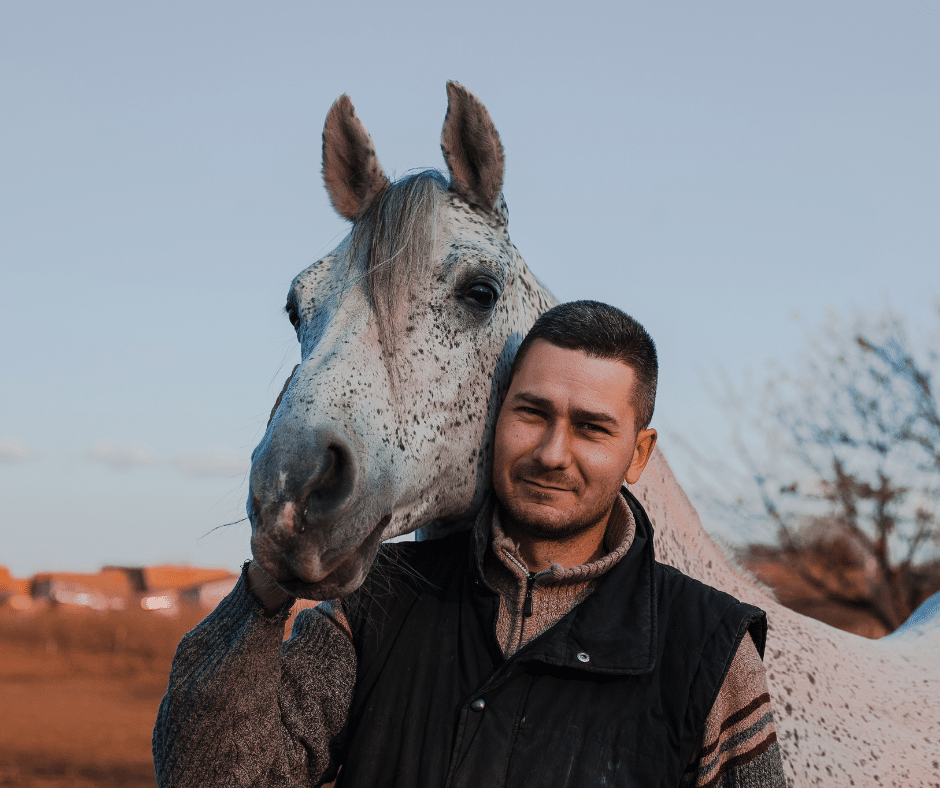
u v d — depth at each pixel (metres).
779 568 8.04
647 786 1.09
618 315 1.29
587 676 1.15
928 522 7.61
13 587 26.94
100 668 15.06
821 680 1.85
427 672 1.21
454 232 1.47
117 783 6.69
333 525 1.13
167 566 27.28
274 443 1.15
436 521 1.59
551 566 1.21
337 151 1.57
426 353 1.37
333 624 1.28
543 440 1.23
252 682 1.13
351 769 1.18
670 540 1.79
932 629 2.41
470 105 1.54
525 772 1.10
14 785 6.52
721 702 1.17
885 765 1.77
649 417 1.32
